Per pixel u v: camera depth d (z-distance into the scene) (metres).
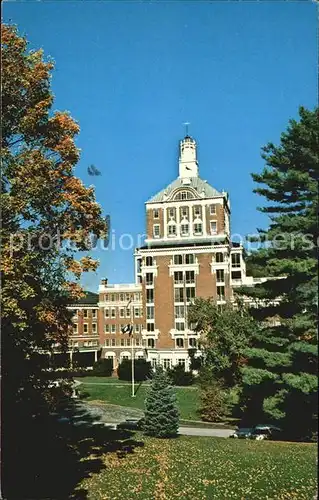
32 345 16.08
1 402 14.36
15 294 13.80
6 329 13.82
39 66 16.06
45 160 15.23
